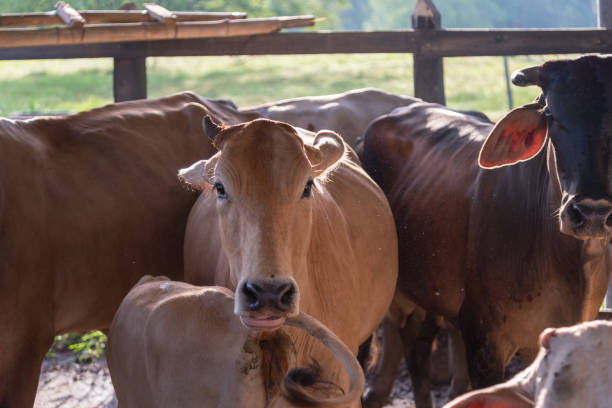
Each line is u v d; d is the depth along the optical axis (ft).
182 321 8.82
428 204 14.57
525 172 12.78
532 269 12.57
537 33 22.62
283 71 96.84
